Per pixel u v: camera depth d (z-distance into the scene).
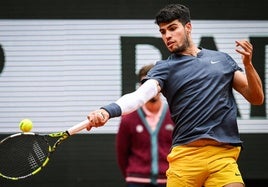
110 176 17.20
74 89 17.11
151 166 13.82
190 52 10.46
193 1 17.17
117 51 17.16
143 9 17.12
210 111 10.04
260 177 17.28
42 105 17.09
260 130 17.25
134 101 9.79
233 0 17.22
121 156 14.12
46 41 17.11
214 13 17.19
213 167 10.10
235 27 17.23
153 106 13.84
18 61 17.08
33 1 17.08
